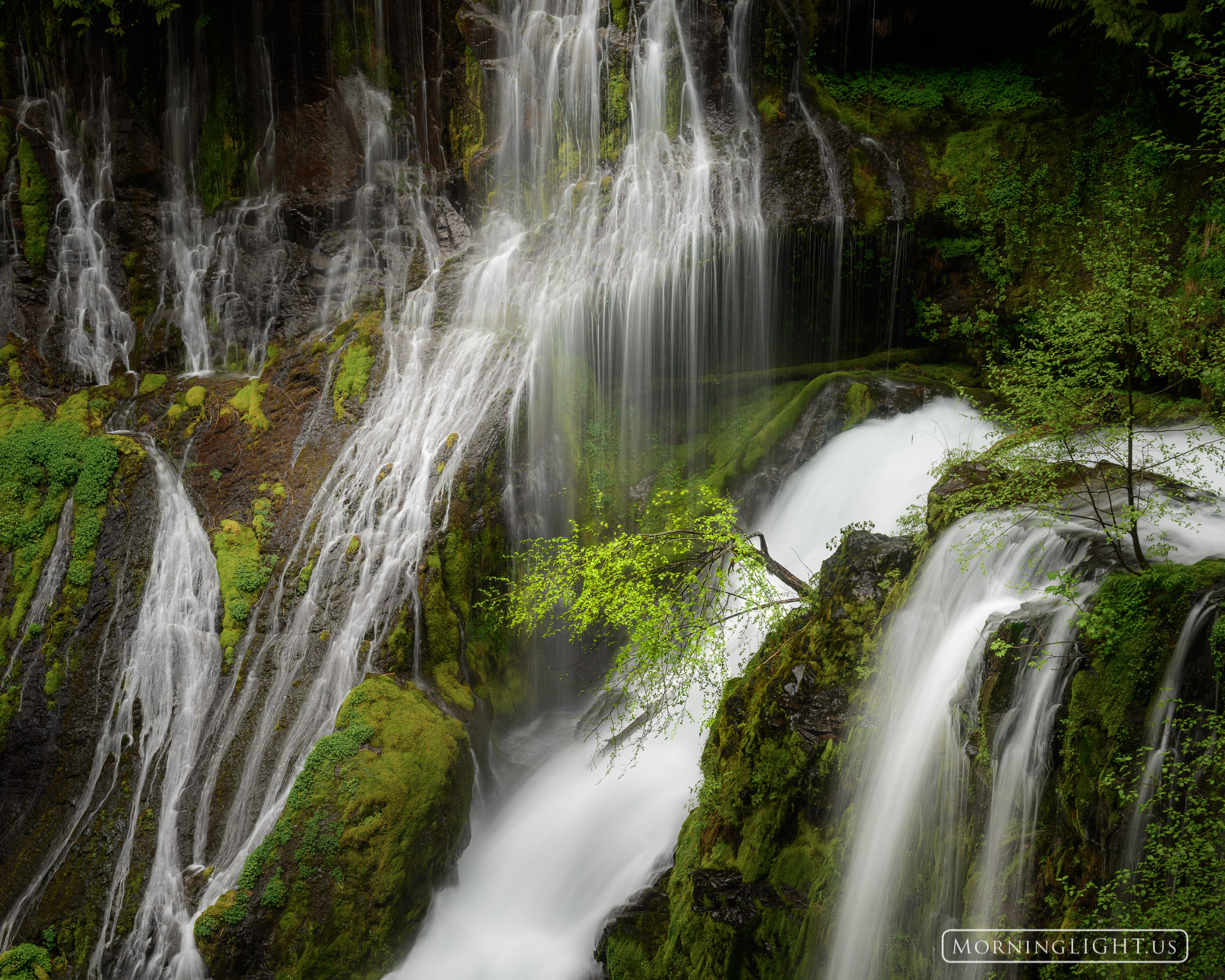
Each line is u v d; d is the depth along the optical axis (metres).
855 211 14.67
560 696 12.99
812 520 13.05
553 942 9.48
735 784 8.12
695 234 14.74
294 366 14.60
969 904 6.11
